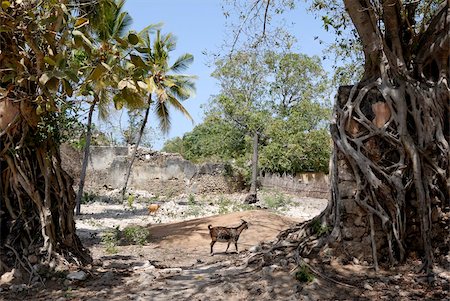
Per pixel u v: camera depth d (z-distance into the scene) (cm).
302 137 2931
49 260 701
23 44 668
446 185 671
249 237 1191
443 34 700
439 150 682
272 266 644
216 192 3259
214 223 1369
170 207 2339
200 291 606
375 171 676
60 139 788
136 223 1698
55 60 597
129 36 596
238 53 1030
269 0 922
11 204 718
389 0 709
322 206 2353
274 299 566
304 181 3047
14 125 687
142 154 3225
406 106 690
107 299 602
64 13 612
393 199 665
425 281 613
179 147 4850
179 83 2297
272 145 2998
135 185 3197
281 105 2972
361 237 675
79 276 680
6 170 713
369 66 734
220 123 3039
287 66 2717
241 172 3278
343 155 695
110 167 3167
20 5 595
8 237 705
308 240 703
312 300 558
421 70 725
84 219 1794
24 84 675
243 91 2778
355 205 680
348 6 718
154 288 640
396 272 643
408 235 680
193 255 1000
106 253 1032
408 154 671
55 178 749
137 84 618
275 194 2644
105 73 624
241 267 713
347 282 610
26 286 652
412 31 744
